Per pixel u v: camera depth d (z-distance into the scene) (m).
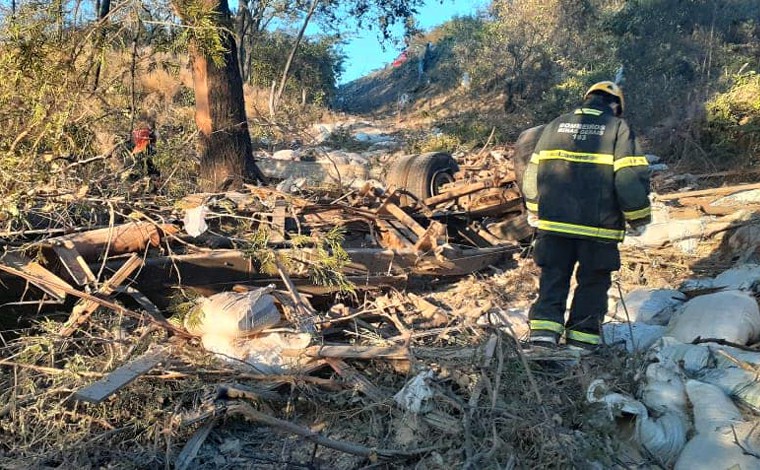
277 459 3.28
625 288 5.69
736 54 24.19
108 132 5.34
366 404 3.49
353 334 4.44
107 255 4.36
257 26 27.80
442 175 8.55
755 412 3.18
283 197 5.82
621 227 4.18
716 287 5.02
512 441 3.07
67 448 3.09
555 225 4.17
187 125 8.15
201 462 3.23
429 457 3.11
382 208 6.04
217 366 3.77
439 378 3.52
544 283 4.24
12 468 3.00
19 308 4.15
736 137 12.22
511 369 3.47
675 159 12.93
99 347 3.94
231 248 5.15
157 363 3.54
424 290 5.88
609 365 3.74
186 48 5.85
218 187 8.02
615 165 4.07
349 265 5.28
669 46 23.33
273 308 4.21
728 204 7.55
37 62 4.48
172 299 4.51
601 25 26.25
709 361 3.63
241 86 8.77
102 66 5.04
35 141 4.50
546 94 23.06
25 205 4.28
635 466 3.04
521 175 7.29
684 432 3.13
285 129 10.72
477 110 27.52
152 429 3.26
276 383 3.68
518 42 26.50
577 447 2.96
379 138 21.19
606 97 4.36
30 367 3.49
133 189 5.01
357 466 3.21
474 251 6.35
